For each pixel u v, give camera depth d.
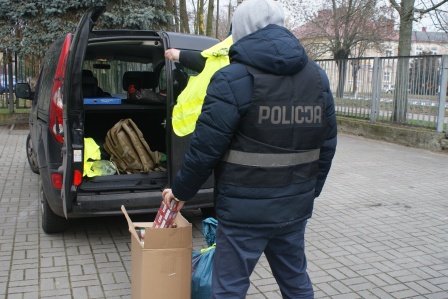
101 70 6.19
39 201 5.75
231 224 2.31
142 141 4.55
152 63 6.06
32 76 12.89
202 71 3.22
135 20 12.23
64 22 12.20
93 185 4.11
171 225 2.67
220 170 2.34
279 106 2.24
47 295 3.40
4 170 7.47
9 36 12.29
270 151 2.26
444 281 3.78
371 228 5.02
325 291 3.57
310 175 2.44
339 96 13.21
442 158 9.16
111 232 4.72
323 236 4.77
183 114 3.04
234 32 2.39
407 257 4.25
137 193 4.17
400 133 10.76
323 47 23.84
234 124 2.20
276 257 2.54
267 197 2.28
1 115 12.74
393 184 6.98
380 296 3.51
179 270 2.67
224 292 2.36
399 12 13.25
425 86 10.30
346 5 22.00
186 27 15.60
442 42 28.20
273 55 2.20
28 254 4.13
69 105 3.85
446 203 5.98
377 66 11.66
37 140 4.78
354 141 11.37
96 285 3.58
